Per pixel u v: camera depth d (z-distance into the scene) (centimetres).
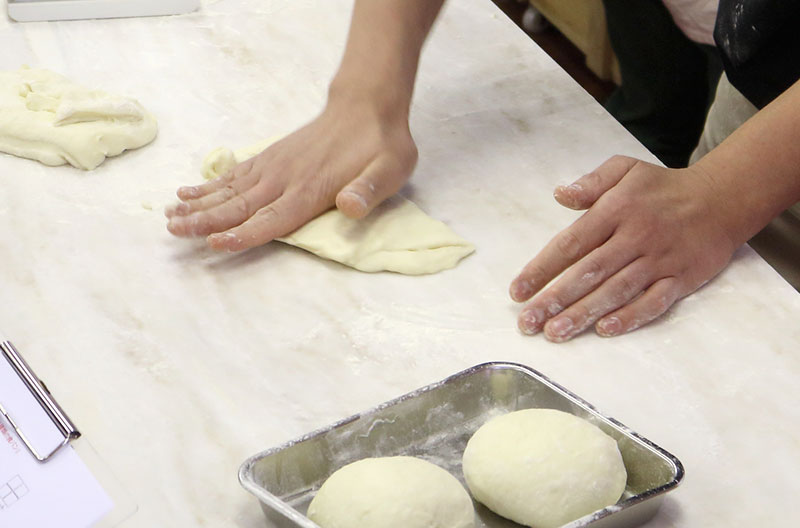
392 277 117
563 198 112
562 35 293
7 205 129
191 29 166
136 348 108
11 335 109
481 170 134
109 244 123
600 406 100
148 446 96
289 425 98
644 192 112
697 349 106
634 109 220
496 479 86
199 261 120
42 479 93
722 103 154
